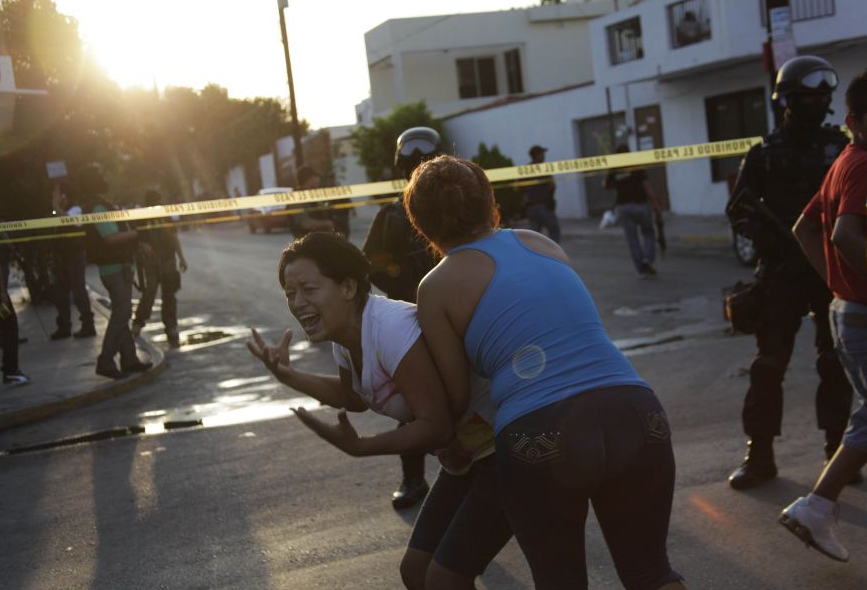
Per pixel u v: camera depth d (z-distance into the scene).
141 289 11.17
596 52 25.30
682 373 7.68
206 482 5.64
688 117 24.00
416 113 33.09
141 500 5.39
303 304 2.70
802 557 4.03
